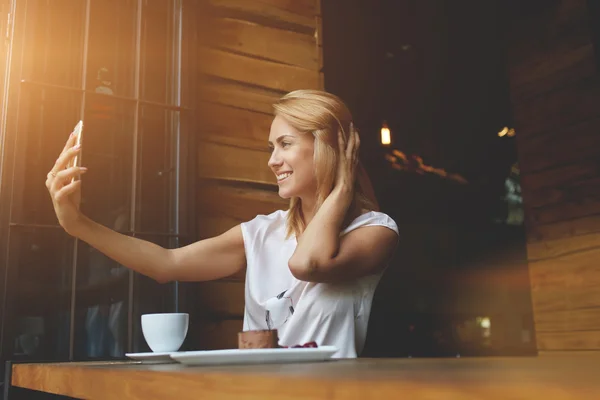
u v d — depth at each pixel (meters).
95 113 2.12
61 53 2.08
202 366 0.86
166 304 2.09
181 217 2.18
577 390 0.39
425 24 4.91
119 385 0.79
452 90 5.52
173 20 2.32
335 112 1.63
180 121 2.25
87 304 1.97
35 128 1.99
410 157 5.75
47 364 1.18
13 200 1.89
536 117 3.45
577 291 3.10
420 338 5.32
